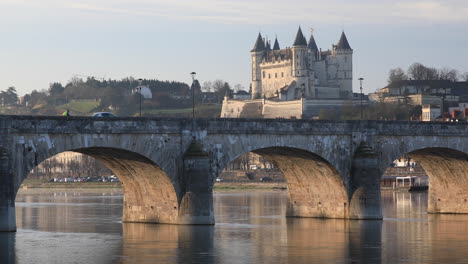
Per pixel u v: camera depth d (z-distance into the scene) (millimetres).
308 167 172375
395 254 124750
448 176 195125
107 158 152125
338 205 172875
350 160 171000
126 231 149125
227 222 176750
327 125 167500
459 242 138500
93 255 122250
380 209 170500
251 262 116500
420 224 167750
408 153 187625
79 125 136875
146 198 157875
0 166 127875
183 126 149625
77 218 192250
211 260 118062
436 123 182125
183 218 150750
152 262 116188
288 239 141500
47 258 119312
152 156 146000
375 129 173875
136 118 143750
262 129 158875
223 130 154250
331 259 119688
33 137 132125
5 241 129750
